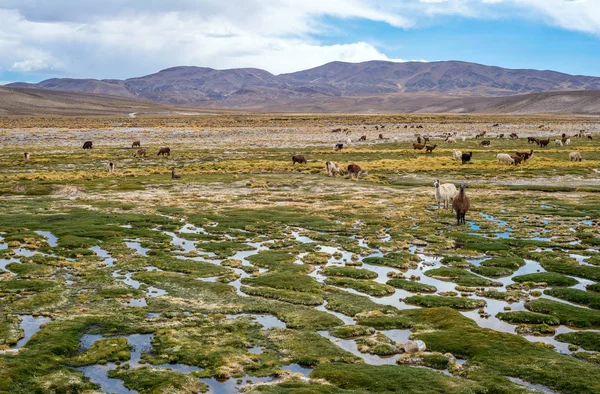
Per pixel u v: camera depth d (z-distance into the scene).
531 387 12.85
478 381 12.96
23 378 13.30
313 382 13.03
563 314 17.88
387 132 132.62
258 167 65.12
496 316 18.16
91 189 49.16
